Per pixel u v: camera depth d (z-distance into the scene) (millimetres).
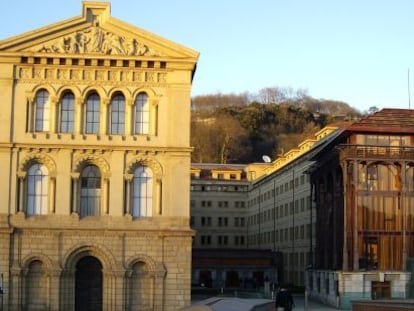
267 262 108625
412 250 76125
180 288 61062
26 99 62156
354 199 75625
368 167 76625
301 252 109812
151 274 61000
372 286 74000
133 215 62094
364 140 78000
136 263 61406
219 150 198500
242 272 107938
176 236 61531
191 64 63250
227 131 199125
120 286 60719
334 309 73000
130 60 62531
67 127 62500
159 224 61812
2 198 60938
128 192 61969
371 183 76438
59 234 60969
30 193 61719
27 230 60719
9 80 62031
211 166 161750
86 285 61406
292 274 115812
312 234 100438
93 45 62562
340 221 80125
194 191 155125
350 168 76750
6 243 60375
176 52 63094
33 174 61906
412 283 73812
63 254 60844
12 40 61719
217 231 154750
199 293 94062
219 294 91500
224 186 156250
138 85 63062
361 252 75438
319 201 91188
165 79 63375
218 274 107375
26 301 60219
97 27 62750
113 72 63062
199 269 107062
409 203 76500
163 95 63219
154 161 62500
